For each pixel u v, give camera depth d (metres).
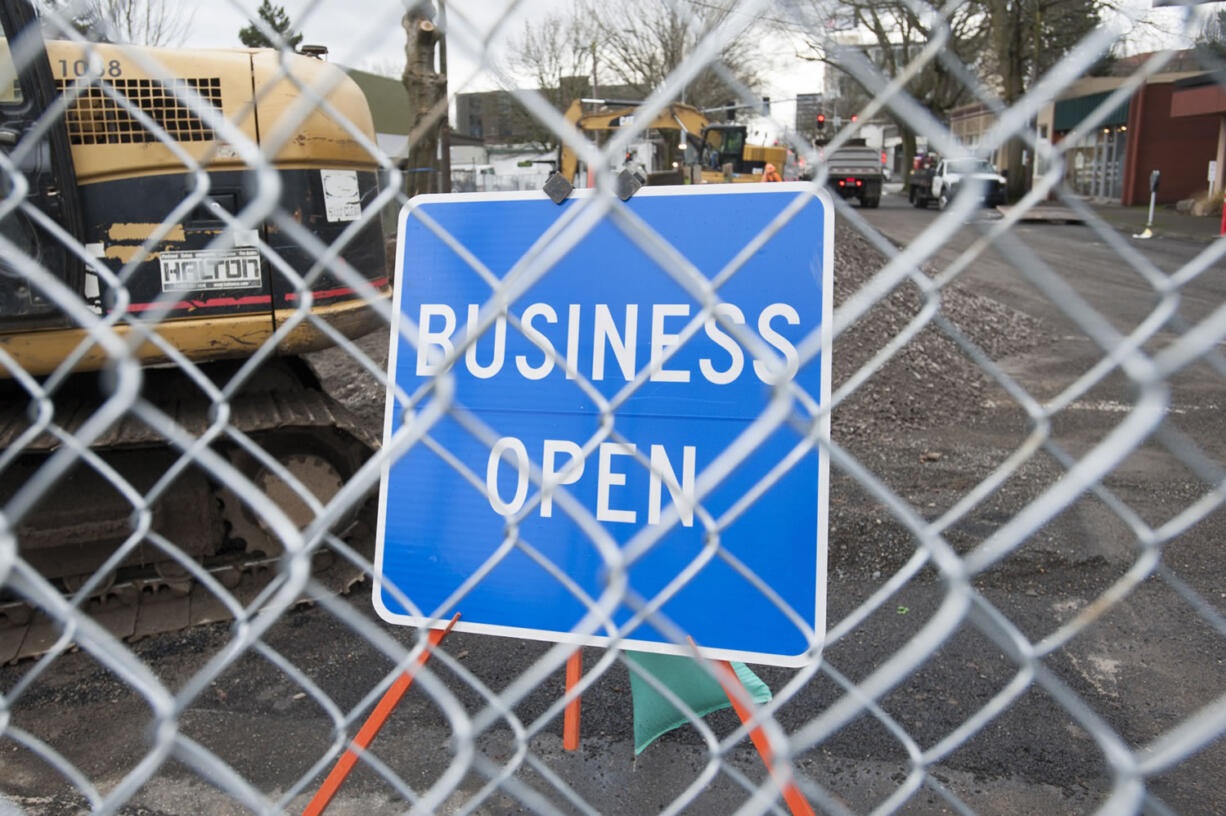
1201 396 6.29
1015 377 7.28
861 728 2.78
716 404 2.03
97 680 3.21
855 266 8.61
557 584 2.07
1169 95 25.03
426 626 1.19
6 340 3.16
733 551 1.99
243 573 3.79
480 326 0.98
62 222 3.04
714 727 2.81
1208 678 3.02
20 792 2.58
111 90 0.94
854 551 3.96
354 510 3.61
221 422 1.00
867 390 6.22
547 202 2.14
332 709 1.13
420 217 0.99
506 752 2.71
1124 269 12.24
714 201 2.05
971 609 0.96
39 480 0.93
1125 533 4.07
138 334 0.95
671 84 0.84
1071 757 2.63
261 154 0.92
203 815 2.47
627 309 2.09
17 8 2.84
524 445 2.12
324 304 3.58
